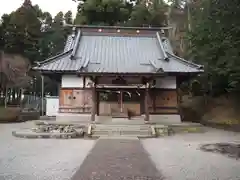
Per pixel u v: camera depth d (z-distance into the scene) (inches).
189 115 1096.8
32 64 1744.6
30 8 1900.8
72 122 750.5
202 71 801.6
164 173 279.9
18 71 1390.3
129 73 706.8
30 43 1720.0
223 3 781.3
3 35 1619.1
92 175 266.8
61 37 2305.6
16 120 1105.4
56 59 859.4
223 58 769.6
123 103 840.9
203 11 948.6
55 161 338.0
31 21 1793.8
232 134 676.1
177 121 832.9
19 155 380.8
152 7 1835.6
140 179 253.9
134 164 320.5
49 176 264.5
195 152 413.1
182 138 597.6
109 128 660.1
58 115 825.5
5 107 1272.1
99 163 324.8
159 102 843.4
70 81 839.1
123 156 371.6
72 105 831.1
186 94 1323.8
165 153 404.5
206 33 845.2
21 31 1675.7
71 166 309.3
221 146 465.1
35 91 1883.6
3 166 311.3
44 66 810.2
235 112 909.2
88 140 558.3
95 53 911.7
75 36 1016.9
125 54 912.9
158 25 1782.7
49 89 2007.9
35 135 594.2
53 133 603.8
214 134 677.9
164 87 851.4
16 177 261.4
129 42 1005.2
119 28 1042.1
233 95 1017.5
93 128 660.7
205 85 1155.3
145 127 670.5
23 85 1424.7
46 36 2301.9
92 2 1608.0
